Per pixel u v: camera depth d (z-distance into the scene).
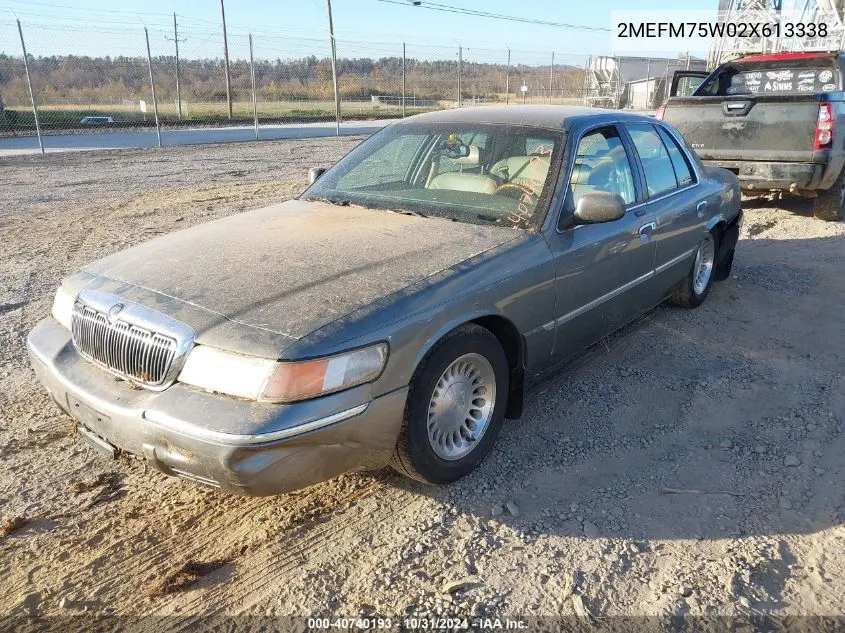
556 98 37.19
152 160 15.98
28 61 16.59
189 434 2.48
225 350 2.56
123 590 2.62
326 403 2.55
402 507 3.11
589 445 3.61
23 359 4.62
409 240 3.38
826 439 3.64
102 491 3.22
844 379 4.32
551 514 3.05
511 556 2.79
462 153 4.09
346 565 2.75
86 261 7.01
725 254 5.96
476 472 3.36
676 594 2.58
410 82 35.69
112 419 2.68
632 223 4.20
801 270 6.61
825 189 8.20
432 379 2.94
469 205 3.79
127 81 26.23
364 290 2.87
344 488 3.24
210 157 16.67
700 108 8.48
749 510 3.08
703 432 3.73
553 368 3.98
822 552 2.81
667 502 3.13
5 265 6.85
